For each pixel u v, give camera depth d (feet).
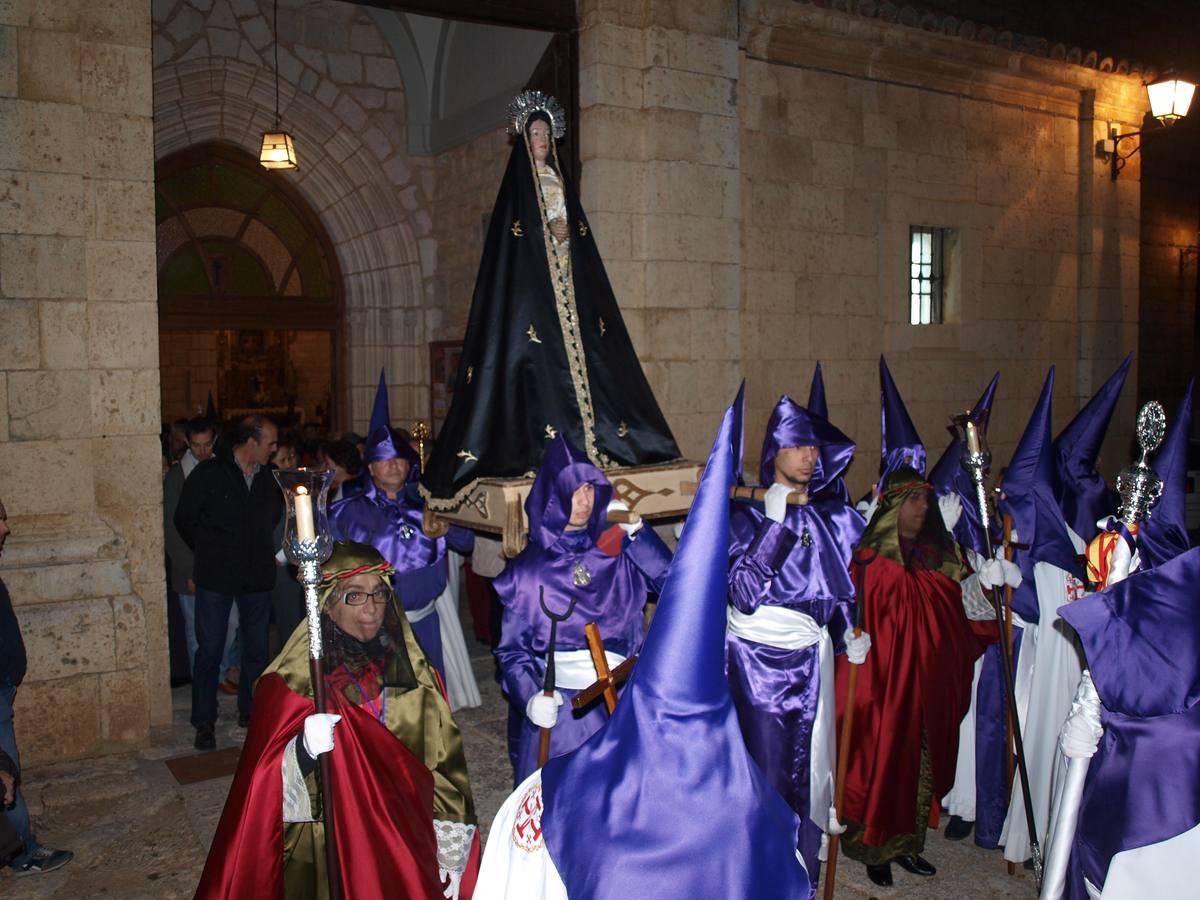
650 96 25.76
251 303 36.09
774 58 29.01
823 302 30.37
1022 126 35.04
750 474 28.48
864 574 14.16
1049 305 36.19
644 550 13.20
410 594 18.30
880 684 14.53
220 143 34.88
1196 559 9.32
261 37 34.19
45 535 18.60
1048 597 14.99
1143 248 44.75
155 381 19.58
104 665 18.60
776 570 13.34
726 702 7.41
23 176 18.24
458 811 9.99
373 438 18.51
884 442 17.70
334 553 9.75
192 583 22.31
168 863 15.08
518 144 17.66
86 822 16.33
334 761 9.32
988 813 15.39
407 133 36.78
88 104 18.90
